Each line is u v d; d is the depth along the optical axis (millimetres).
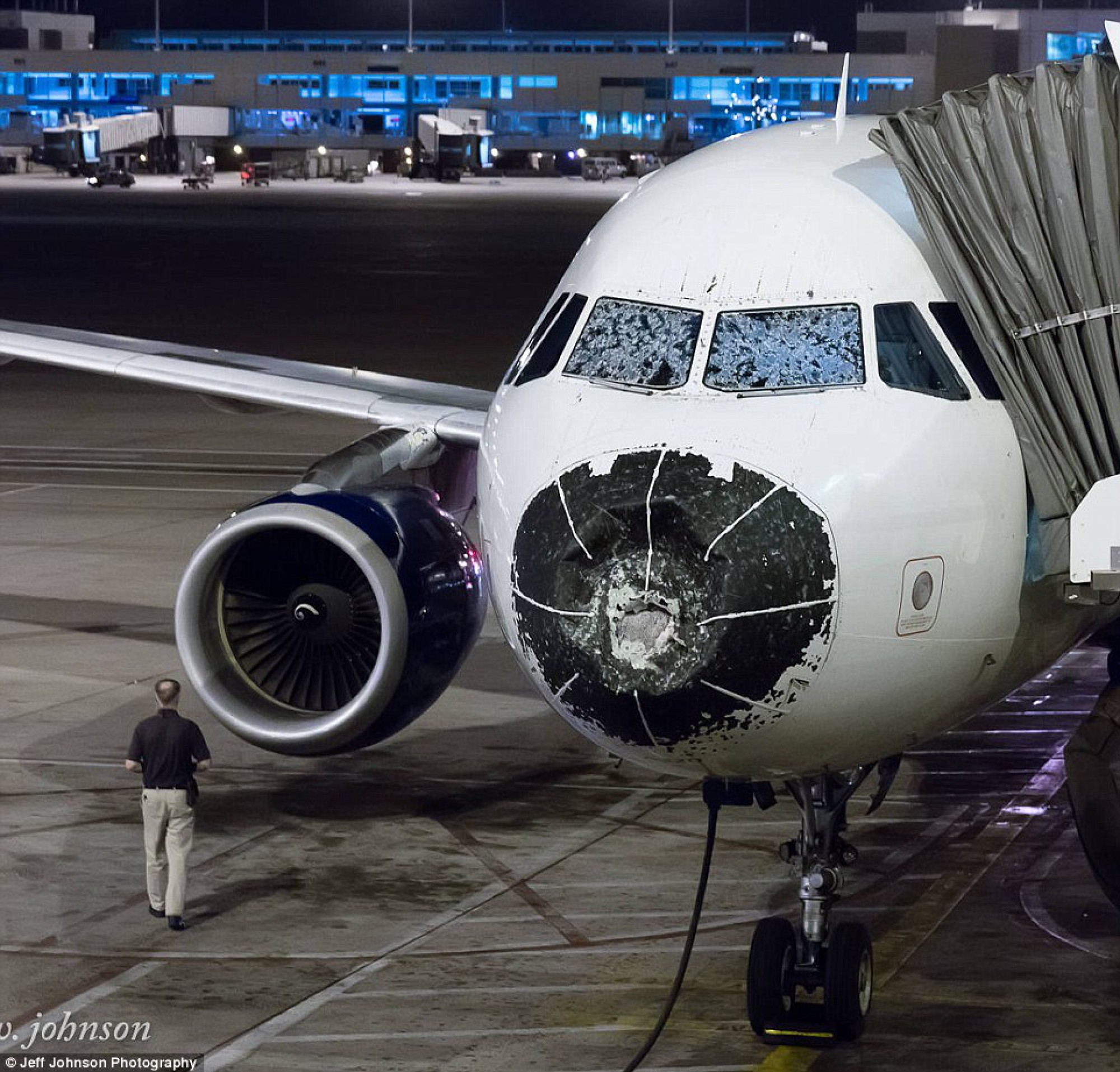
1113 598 23266
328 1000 24562
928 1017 24156
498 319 124062
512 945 26562
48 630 45344
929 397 21953
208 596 30453
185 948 26391
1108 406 23094
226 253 187125
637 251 23406
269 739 29562
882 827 32156
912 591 20969
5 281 148875
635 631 19953
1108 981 25344
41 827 31594
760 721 20219
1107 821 24609
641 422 21562
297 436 77562
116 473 68250
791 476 20703
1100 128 23812
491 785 34250
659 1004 24531
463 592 30797
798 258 22703
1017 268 23328
